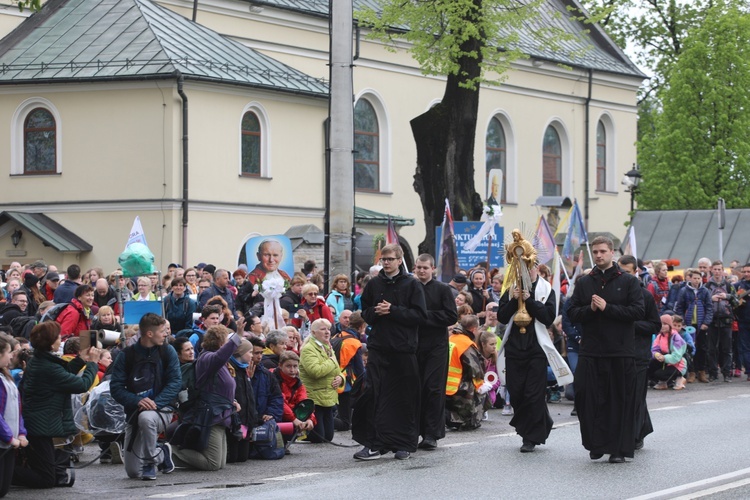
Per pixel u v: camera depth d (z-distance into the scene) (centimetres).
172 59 4147
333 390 1909
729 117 6309
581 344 1634
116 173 4159
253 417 1712
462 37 3753
